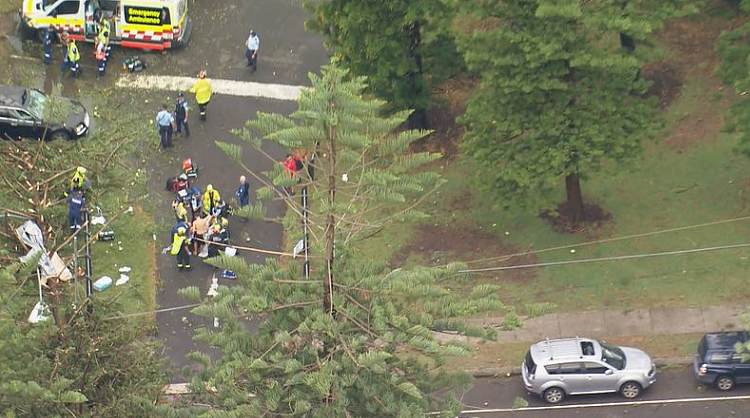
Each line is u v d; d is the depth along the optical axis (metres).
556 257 75.75
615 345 69.56
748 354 58.06
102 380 50.28
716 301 71.81
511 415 66.56
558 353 66.56
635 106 71.81
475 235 78.00
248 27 95.31
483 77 72.25
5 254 51.03
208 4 97.19
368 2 76.88
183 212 76.50
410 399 44.66
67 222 57.09
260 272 43.69
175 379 68.31
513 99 71.44
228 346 44.53
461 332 44.19
